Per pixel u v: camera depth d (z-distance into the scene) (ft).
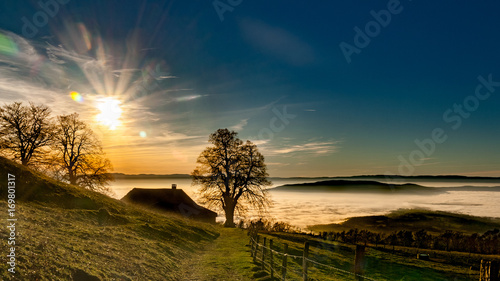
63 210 66.33
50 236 41.06
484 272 21.33
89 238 48.80
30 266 28.12
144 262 45.88
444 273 94.48
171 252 62.34
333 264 83.30
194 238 91.40
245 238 111.04
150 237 68.44
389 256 115.14
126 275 37.06
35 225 45.50
